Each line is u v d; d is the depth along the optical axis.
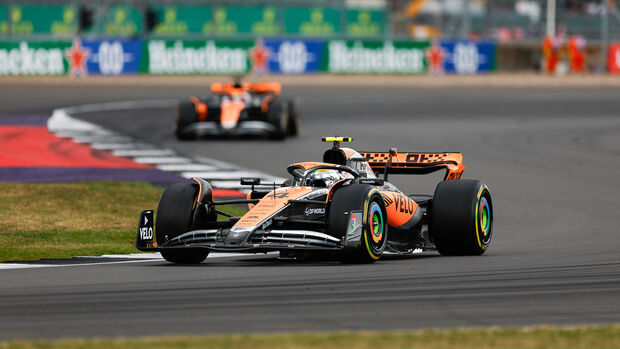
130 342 20.16
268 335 20.89
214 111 91.19
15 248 39.31
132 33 178.38
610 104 128.38
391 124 102.56
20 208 50.44
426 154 40.94
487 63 180.88
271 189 36.69
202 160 73.56
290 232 32.88
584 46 199.25
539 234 45.75
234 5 181.50
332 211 33.47
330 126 100.50
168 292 27.75
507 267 33.66
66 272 32.47
